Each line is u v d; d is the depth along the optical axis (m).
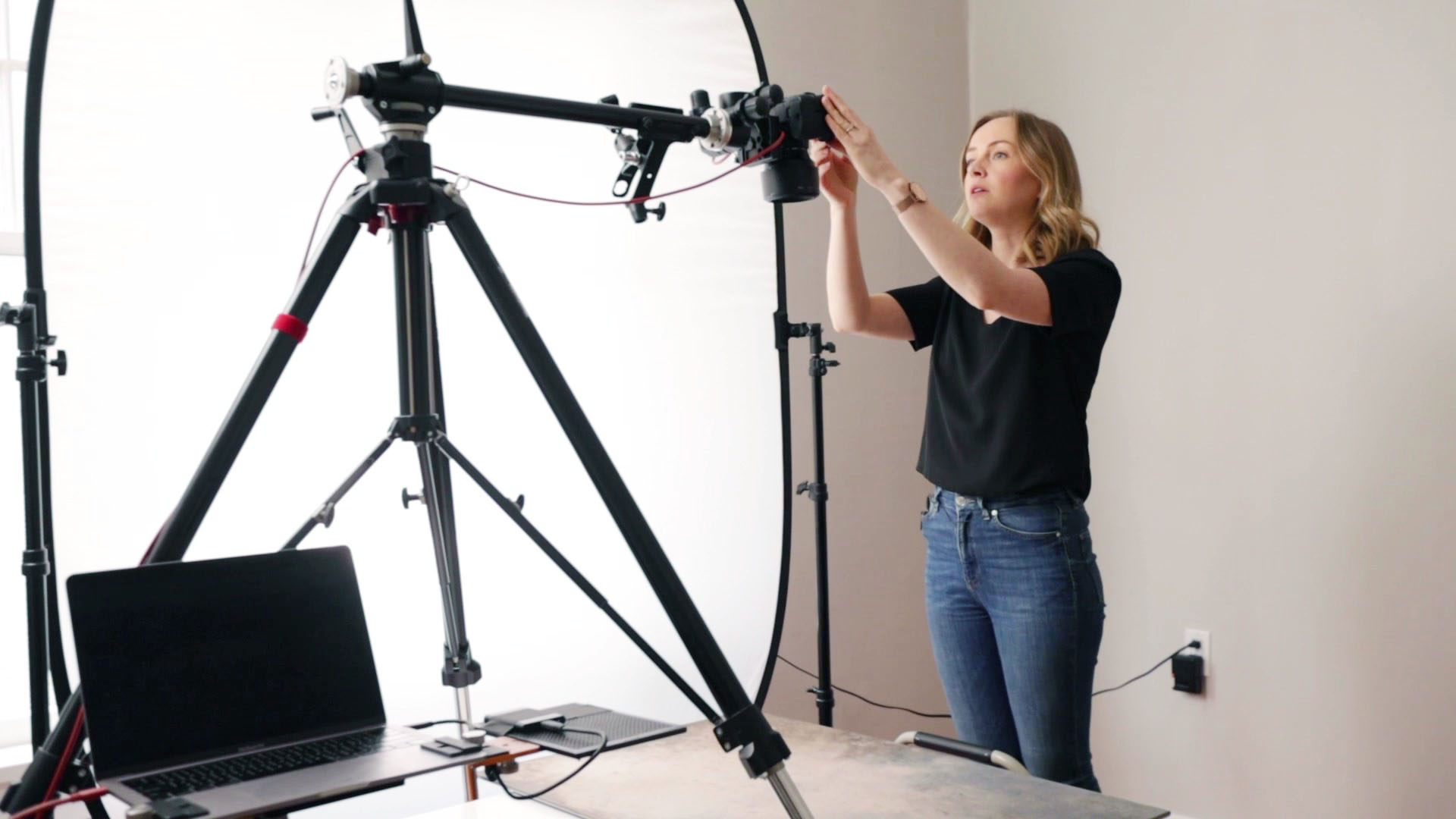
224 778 1.06
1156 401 2.83
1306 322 2.54
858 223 3.00
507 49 2.08
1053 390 1.87
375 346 1.96
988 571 1.92
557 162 2.14
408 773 1.08
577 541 2.19
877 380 3.06
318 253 1.12
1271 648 2.62
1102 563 2.96
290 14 1.85
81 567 1.70
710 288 2.37
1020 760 2.03
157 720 1.10
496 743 1.43
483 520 2.07
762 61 2.40
